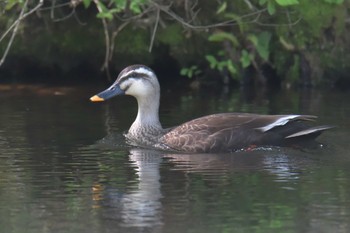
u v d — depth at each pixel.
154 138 14.05
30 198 11.03
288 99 17.12
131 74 14.46
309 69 18.53
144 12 17.19
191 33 18.44
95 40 19.00
